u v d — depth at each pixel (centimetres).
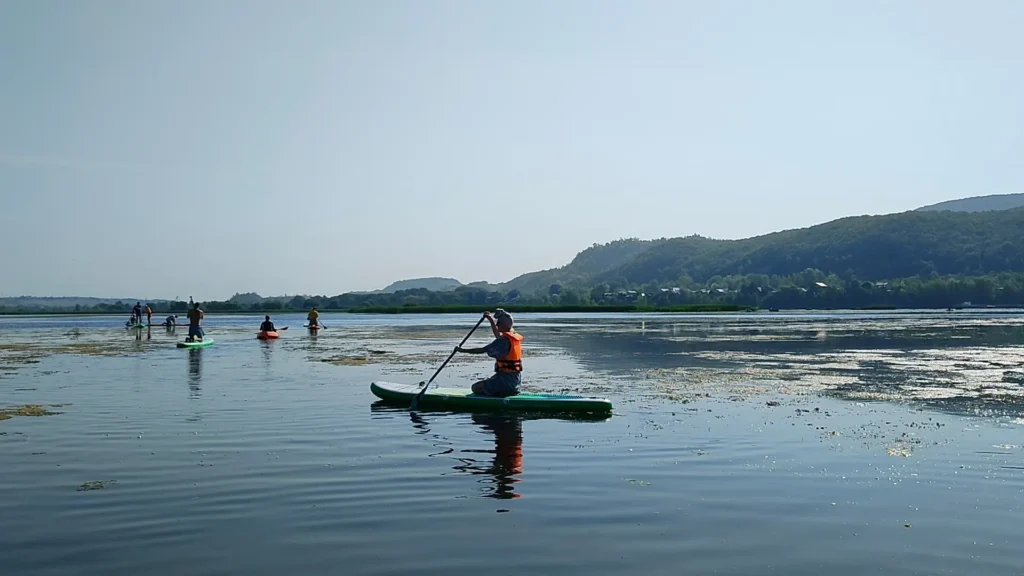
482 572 709
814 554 760
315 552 762
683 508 910
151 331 5875
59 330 6128
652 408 1656
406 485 1014
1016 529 838
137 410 1645
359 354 3288
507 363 1695
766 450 1220
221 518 871
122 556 752
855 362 2741
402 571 711
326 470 1095
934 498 953
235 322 8881
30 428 1423
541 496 962
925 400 1758
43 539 800
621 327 6438
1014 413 1572
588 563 732
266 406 1703
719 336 4712
